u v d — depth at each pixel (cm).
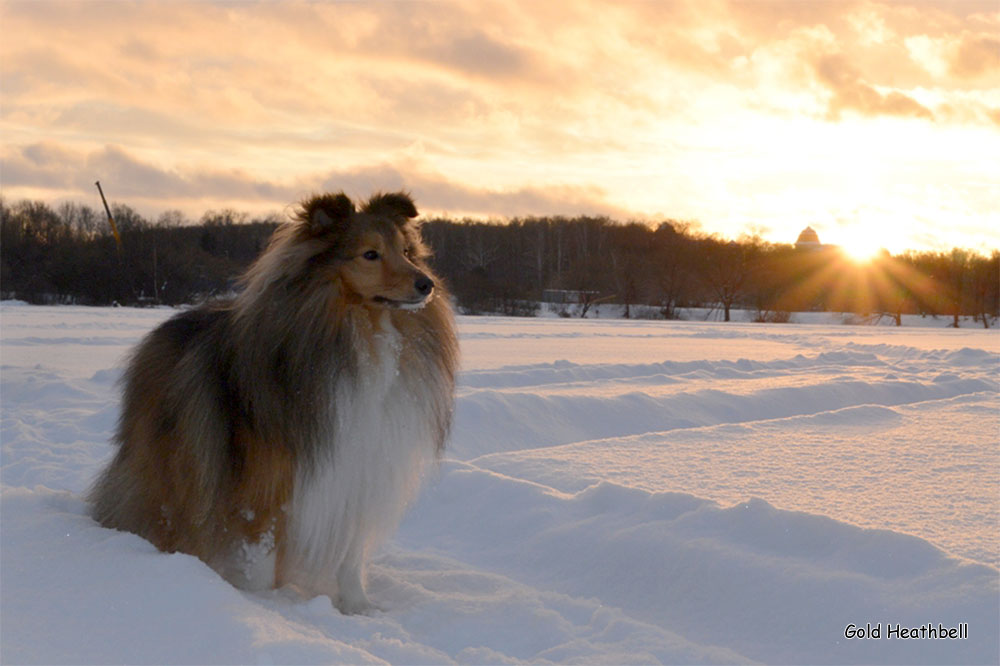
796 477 598
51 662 276
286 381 370
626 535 458
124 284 5191
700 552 426
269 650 285
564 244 7825
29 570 333
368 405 378
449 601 396
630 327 3275
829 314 6938
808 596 379
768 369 1357
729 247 7188
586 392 1027
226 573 389
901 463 639
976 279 6919
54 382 963
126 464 417
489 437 805
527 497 536
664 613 400
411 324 398
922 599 361
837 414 845
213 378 388
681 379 1180
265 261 391
